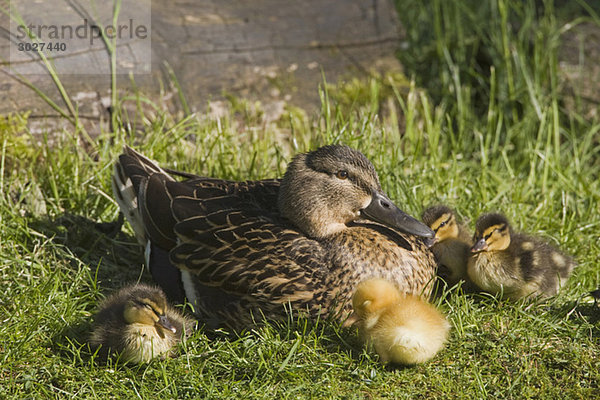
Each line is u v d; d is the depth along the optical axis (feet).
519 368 23.49
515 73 44.11
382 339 23.06
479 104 44.50
